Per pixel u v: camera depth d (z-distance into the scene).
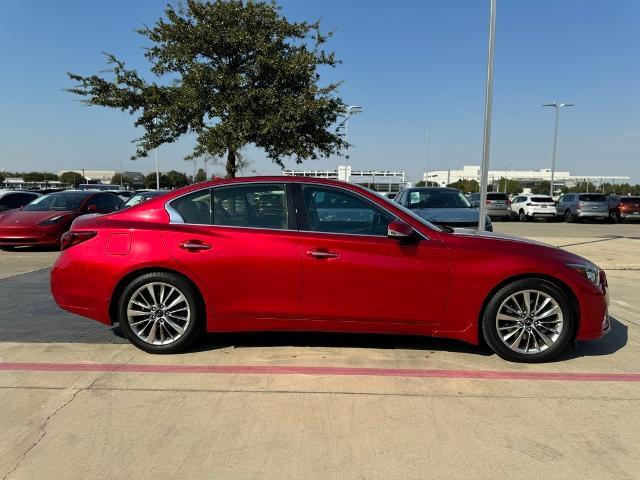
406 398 3.83
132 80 14.16
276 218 4.64
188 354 4.72
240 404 3.71
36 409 3.60
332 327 4.59
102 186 54.25
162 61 13.95
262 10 13.88
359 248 4.48
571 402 3.79
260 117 13.44
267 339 5.18
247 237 4.54
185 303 4.63
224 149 13.53
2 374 4.21
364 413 3.58
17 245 11.83
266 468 2.92
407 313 4.52
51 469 2.89
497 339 4.53
